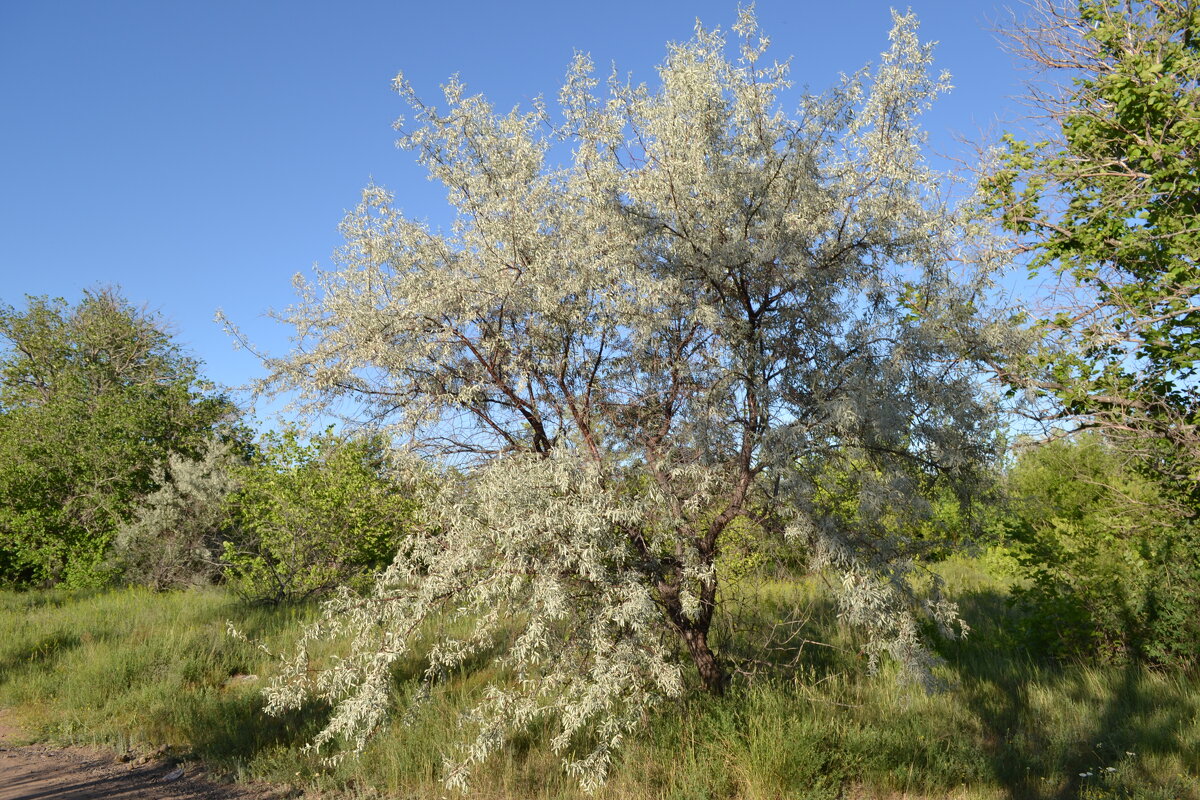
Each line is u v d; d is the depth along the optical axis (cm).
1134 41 813
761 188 554
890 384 518
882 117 549
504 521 495
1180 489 797
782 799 510
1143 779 525
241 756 654
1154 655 758
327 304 647
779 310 586
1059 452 938
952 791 536
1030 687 712
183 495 1700
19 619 1232
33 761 666
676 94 557
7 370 2667
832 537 513
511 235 602
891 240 569
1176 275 738
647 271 583
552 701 626
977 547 574
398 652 518
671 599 582
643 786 526
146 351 2800
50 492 1897
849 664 759
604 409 637
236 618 1135
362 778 597
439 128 635
